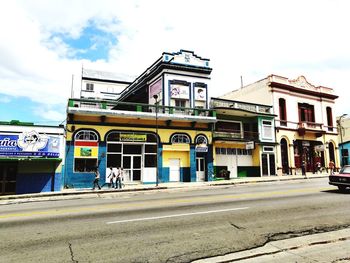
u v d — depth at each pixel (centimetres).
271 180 2395
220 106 2720
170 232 690
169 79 2514
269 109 3036
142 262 508
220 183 2181
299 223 767
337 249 564
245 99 3497
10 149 1755
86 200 1420
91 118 2136
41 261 518
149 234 677
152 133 2342
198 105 2619
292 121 3186
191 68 2605
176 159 2431
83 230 729
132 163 2264
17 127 1797
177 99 2536
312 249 567
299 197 1242
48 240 647
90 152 2095
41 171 1862
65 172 1992
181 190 1839
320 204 1049
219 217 844
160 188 1964
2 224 828
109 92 4747
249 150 2861
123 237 657
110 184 2053
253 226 738
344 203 1069
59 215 950
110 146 2200
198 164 2528
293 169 3059
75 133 2073
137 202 1232
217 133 2631
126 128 2245
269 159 2923
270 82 3092
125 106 2548
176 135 2439
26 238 666
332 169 3080
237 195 1369
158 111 2380
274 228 718
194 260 516
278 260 508
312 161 3312
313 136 3338
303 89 3341
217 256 534
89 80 4678
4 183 1770
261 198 1233
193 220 811
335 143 3544
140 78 3072
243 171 2780
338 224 757
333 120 3591
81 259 525
